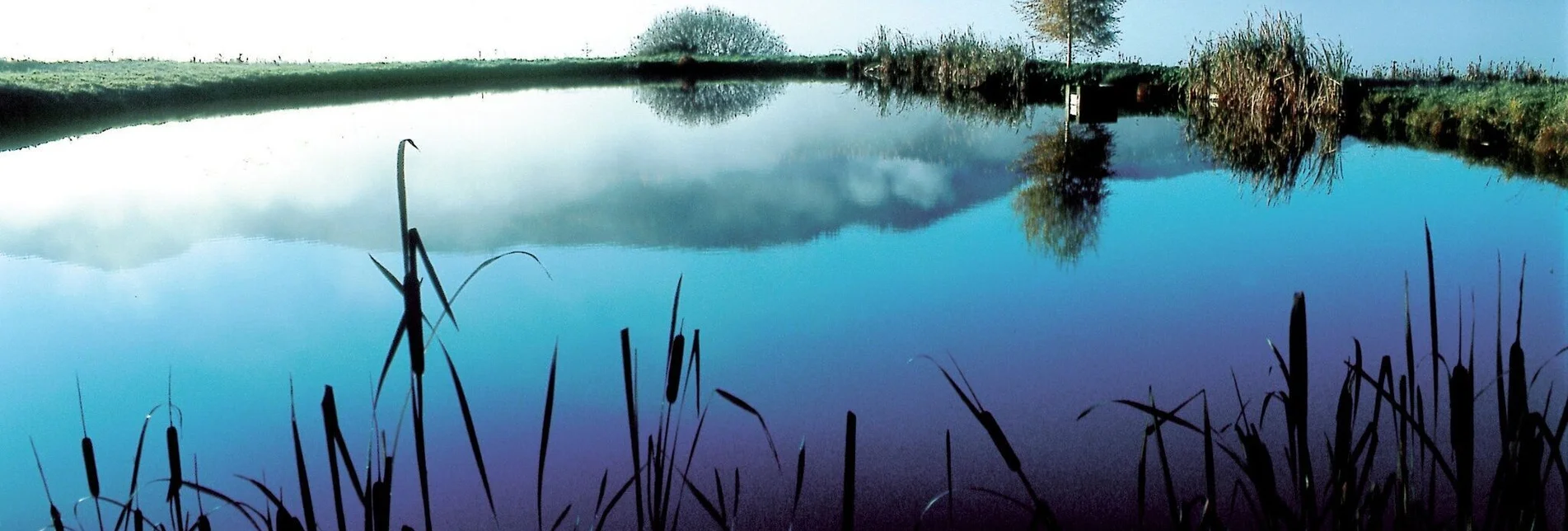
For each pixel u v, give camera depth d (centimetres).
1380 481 168
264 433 214
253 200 494
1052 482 182
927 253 369
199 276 348
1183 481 180
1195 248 370
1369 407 210
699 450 199
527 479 188
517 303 306
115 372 253
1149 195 486
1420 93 759
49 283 341
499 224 432
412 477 191
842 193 505
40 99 830
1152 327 275
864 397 227
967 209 459
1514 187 474
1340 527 111
